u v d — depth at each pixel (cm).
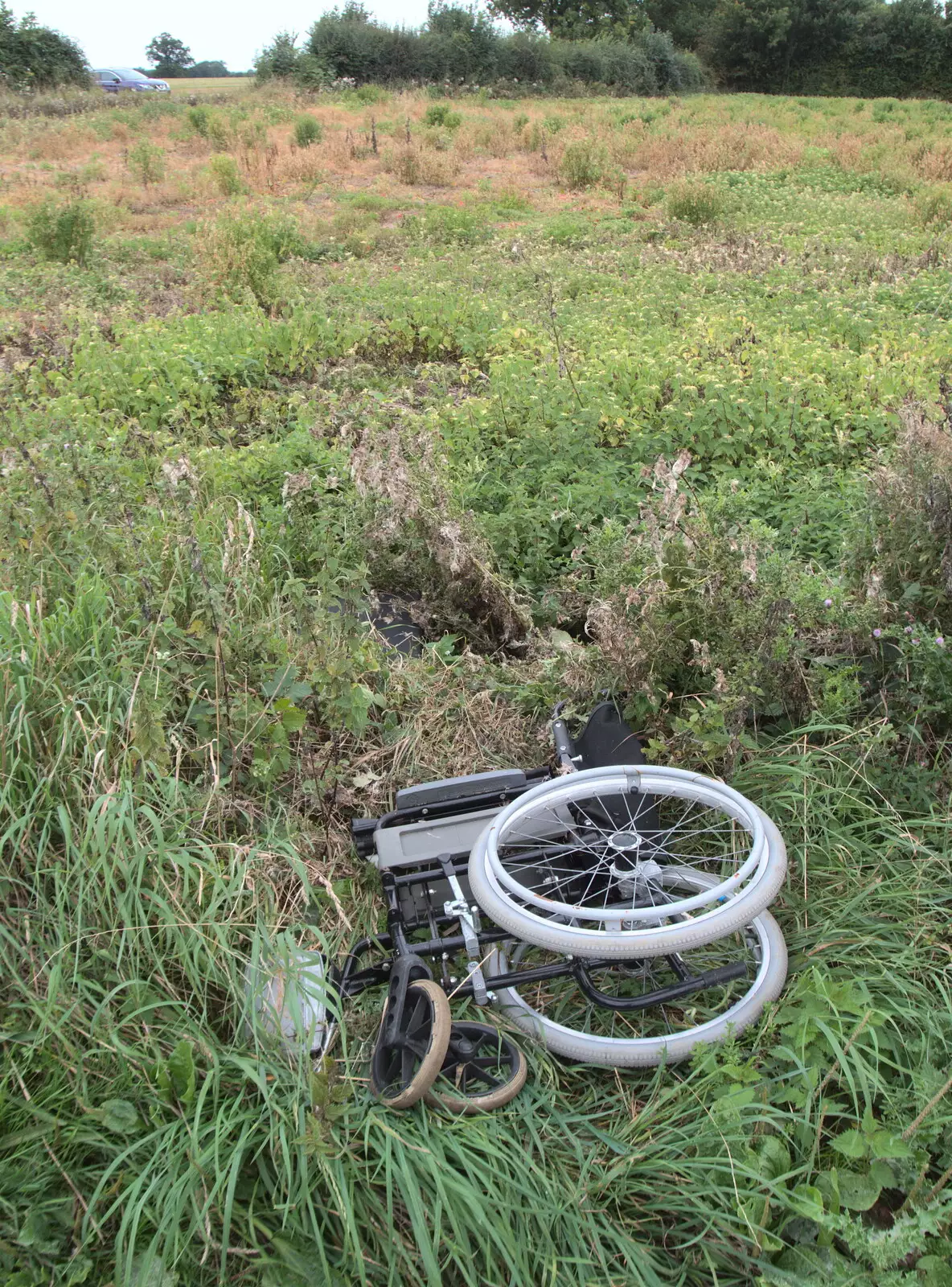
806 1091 247
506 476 620
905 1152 224
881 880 311
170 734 323
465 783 328
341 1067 263
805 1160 237
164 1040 252
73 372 776
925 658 352
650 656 376
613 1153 247
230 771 334
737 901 271
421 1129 238
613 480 590
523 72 3866
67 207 1394
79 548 389
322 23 3591
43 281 1198
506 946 296
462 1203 223
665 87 4206
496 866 287
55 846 286
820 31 4422
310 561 479
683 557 390
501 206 1841
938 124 2859
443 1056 242
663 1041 265
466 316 992
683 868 313
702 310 1010
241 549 423
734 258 1296
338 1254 221
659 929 264
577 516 545
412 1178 222
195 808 309
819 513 559
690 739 353
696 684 387
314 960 268
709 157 2181
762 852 285
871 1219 228
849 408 719
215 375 819
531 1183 231
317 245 1477
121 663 331
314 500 495
